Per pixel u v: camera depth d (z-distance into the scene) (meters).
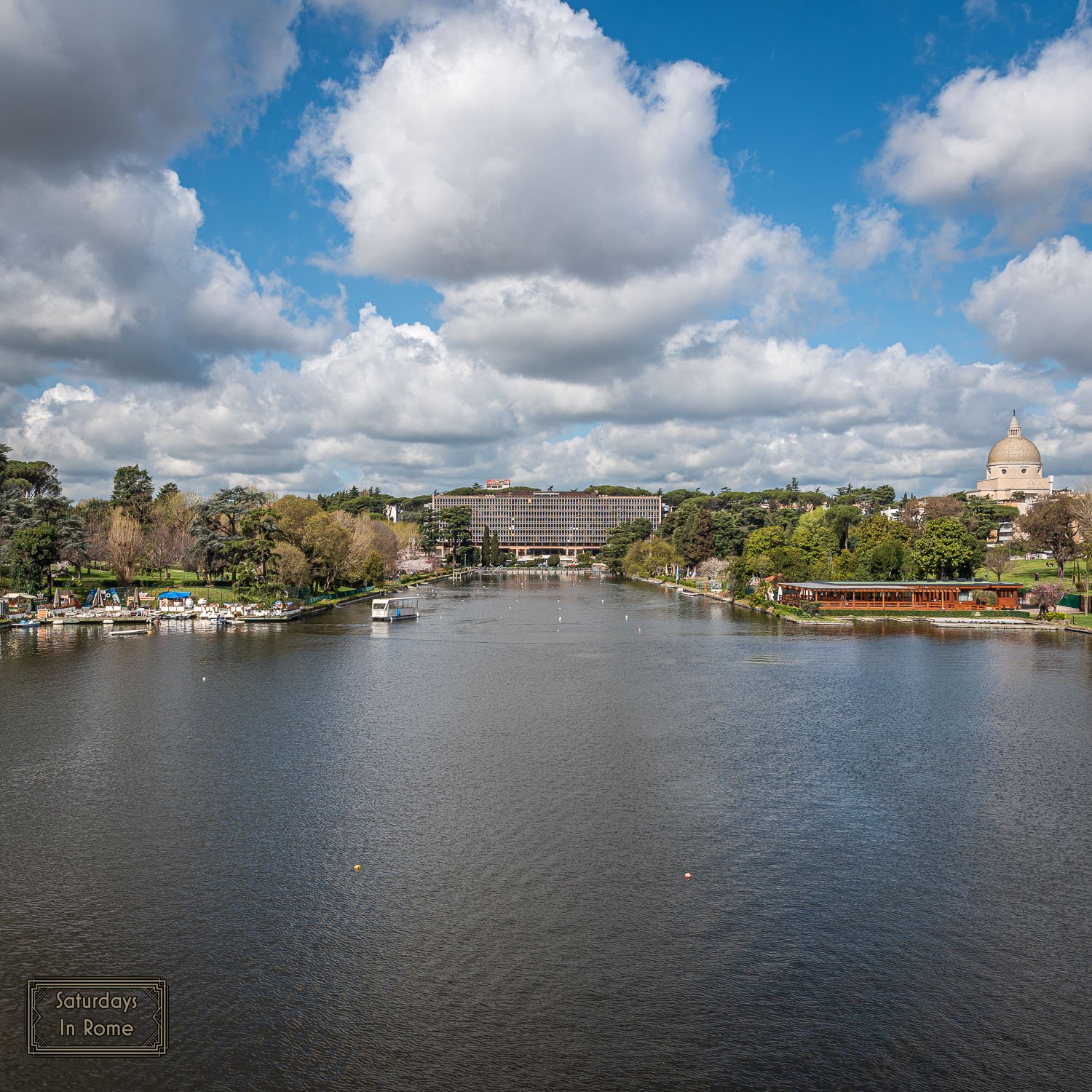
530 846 40.34
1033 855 39.59
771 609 161.00
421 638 122.44
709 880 36.69
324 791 48.34
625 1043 25.88
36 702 73.06
